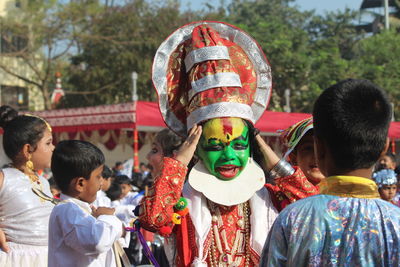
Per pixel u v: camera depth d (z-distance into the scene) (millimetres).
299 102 24875
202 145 2846
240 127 2811
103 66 24797
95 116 11617
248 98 2973
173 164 2703
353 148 1744
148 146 16906
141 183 7246
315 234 1732
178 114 3051
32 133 3533
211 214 2875
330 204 1764
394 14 38125
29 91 27828
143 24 24688
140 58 24094
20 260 3424
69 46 24859
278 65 24844
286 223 1793
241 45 3088
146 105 10922
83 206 2916
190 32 3076
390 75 26031
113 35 24359
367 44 28797
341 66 25031
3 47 26359
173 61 3049
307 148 3061
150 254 2779
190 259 2768
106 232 2725
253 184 2852
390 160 6297
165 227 2672
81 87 25141
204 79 2871
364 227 1711
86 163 2898
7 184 3469
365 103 1762
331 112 1768
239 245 2832
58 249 2797
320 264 1718
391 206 1762
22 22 24047
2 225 3465
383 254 1691
